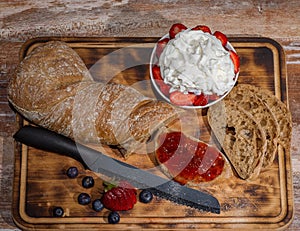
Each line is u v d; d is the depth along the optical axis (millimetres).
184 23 828
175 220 742
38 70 729
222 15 829
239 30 825
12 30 820
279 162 762
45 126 746
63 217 741
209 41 701
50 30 821
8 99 760
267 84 790
